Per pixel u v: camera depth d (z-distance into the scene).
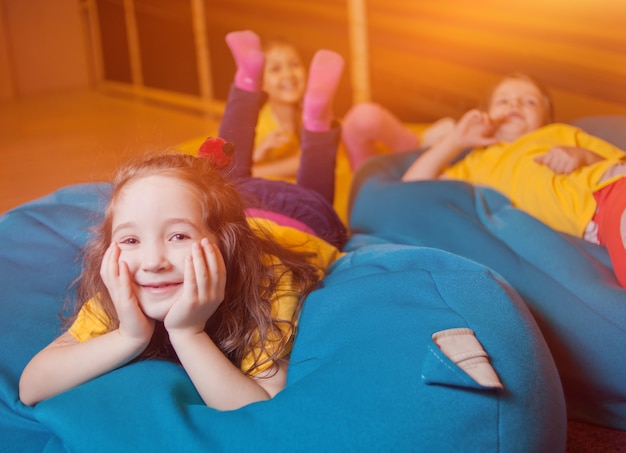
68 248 1.26
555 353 1.19
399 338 0.89
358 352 0.88
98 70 4.29
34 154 2.93
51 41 4.30
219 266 0.91
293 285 1.07
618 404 1.17
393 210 1.52
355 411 0.81
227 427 0.82
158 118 3.51
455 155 1.74
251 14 3.09
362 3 2.64
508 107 1.76
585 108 2.15
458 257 1.09
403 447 0.78
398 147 2.28
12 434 0.96
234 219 1.01
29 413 0.95
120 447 0.81
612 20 2.05
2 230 1.30
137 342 0.92
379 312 0.95
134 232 0.92
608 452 1.12
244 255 1.01
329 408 0.82
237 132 1.64
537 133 1.67
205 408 0.87
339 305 1.00
